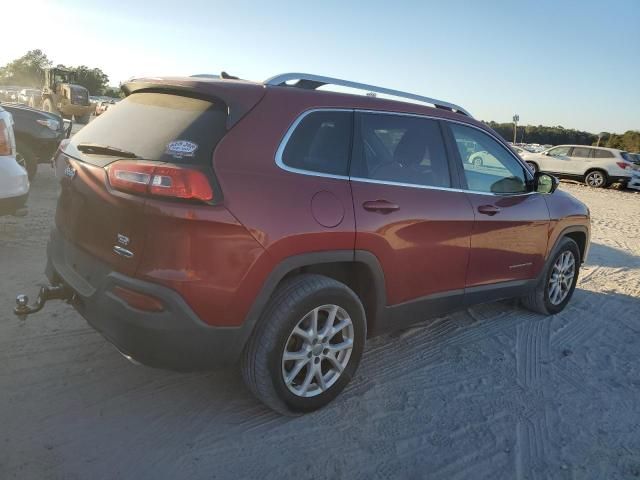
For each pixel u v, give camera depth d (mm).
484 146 4195
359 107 3312
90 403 3061
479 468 2852
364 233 3115
